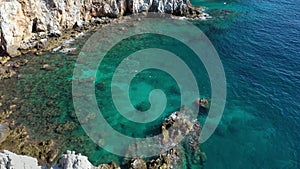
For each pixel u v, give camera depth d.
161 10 76.56
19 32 59.56
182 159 38.72
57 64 57.03
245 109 47.56
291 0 88.75
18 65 56.06
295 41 65.44
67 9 66.50
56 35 64.62
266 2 88.19
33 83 52.19
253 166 38.53
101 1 70.75
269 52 61.84
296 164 38.84
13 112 45.88
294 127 44.41
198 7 83.19
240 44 65.25
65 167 30.41
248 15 79.31
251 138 42.47
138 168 36.88
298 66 57.12
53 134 42.34
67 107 47.34
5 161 28.78
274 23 74.12
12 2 56.94
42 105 47.56
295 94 50.44
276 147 41.25
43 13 63.47
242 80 53.84
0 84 51.56
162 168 36.97
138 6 75.19
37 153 38.88
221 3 88.38
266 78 54.28
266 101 49.12
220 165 38.34
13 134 41.84
